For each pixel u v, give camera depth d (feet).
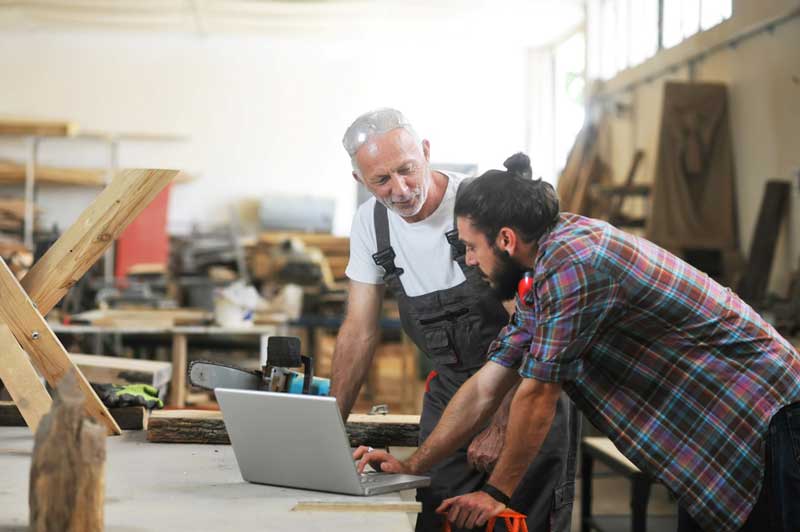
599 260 6.77
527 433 7.06
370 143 8.29
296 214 41.70
